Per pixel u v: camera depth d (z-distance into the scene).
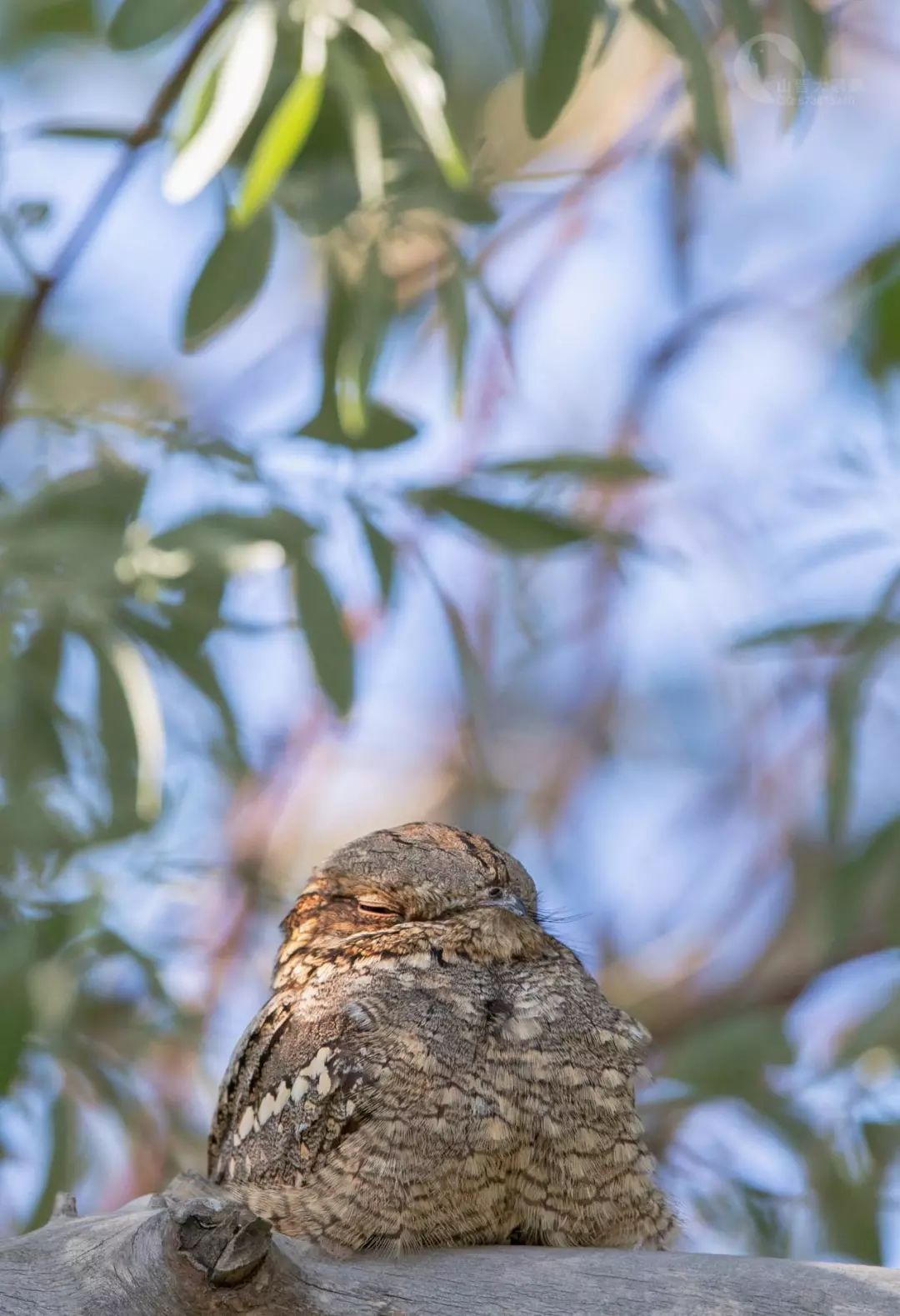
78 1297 5.59
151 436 10.15
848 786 10.82
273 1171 6.56
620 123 15.22
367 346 9.32
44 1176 9.95
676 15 8.74
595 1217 6.54
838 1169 11.27
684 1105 11.95
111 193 9.62
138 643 10.20
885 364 11.88
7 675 9.59
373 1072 6.39
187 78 9.23
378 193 8.66
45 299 9.80
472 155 10.92
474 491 10.12
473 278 9.49
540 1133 6.43
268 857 13.59
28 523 9.97
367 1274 5.86
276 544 9.51
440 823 7.84
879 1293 5.70
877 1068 11.57
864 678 10.82
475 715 11.62
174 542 9.53
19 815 9.75
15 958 9.21
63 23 14.60
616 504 14.70
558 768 15.59
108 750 9.59
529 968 6.88
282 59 9.67
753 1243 11.38
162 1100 11.30
